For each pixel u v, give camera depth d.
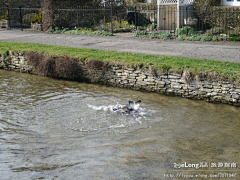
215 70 10.05
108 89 11.41
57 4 22.00
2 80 12.66
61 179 5.88
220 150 6.91
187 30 18.84
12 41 17.38
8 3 25.36
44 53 13.45
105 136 7.59
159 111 9.18
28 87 11.62
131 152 6.81
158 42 16.78
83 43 16.58
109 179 5.85
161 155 6.69
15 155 6.73
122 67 11.55
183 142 7.26
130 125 8.19
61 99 10.20
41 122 8.41
